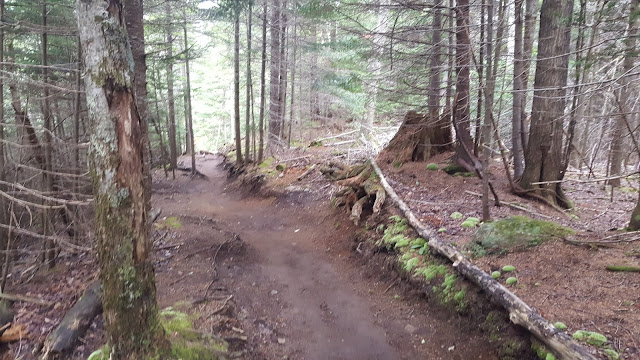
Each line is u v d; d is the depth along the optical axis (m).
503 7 7.52
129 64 3.37
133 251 3.44
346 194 10.96
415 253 6.95
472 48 7.09
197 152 33.19
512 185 9.02
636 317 3.99
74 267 7.38
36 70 8.34
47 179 6.95
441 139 11.35
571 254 5.46
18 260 8.05
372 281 7.36
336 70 18.08
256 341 5.37
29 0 8.22
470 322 5.19
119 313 3.47
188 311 5.57
